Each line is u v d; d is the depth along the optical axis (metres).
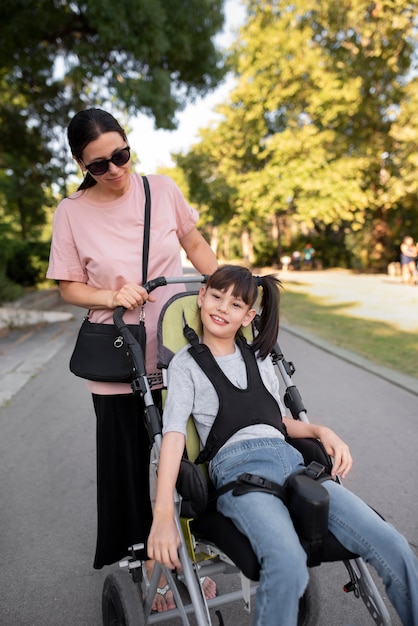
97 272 2.52
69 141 2.34
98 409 2.58
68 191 20.91
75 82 13.60
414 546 3.22
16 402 6.25
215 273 2.36
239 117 27.47
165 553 1.90
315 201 24.75
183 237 2.83
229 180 27.86
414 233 29.94
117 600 2.33
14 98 18.05
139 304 2.40
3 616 2.75
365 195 25.38
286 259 33.78
